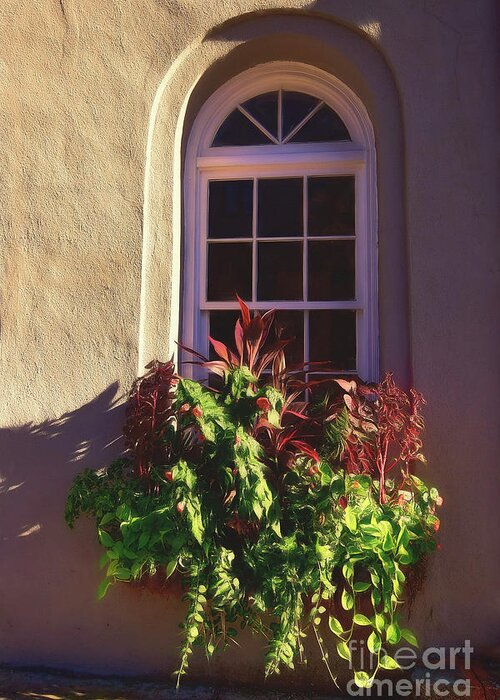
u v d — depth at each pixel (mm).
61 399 3773
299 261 4047
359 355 3918
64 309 3824
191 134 4148
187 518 3125
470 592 3410
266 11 3836
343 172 4047
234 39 3893
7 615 3688
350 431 3223
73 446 3738
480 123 3643
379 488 3256
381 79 3771
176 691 3424
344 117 4086
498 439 3467
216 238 4113
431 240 3602
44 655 3641
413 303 3576
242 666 3479
